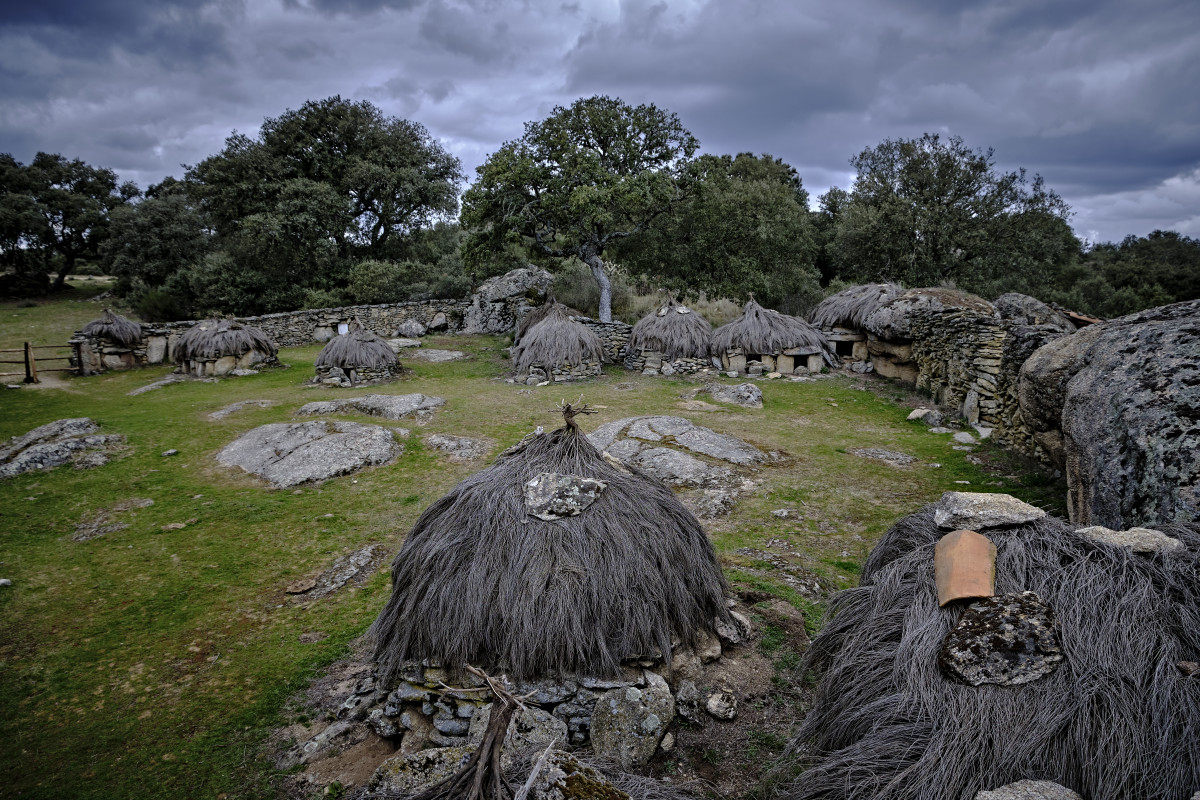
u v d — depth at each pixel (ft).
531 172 72.74
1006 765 8.50
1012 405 35.96
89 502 31.94
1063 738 8.57
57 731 16.31
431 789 8.11
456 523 15.74
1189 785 7.64
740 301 89.20
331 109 115.75
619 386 56.80
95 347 66.95
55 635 20.88
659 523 16.19
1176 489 14.85
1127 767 8.01
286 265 108.17
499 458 17.70
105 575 24.86
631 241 93.91
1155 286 117.50
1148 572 10.27
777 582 21.03
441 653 14.60
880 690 10.38
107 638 20.65
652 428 38.32
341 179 114.73
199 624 21.34
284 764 14.66
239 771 14.58
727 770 13.17
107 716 16.84
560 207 73.26
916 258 92.02
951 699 9.36
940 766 8.67
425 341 82.02
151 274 130.41
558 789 8.07
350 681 17.69
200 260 125.90
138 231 131.34
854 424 43.04
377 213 119.14
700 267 96.58
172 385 58.85
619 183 70.74
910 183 92.89
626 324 69.56
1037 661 9.31
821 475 32.53
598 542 15.05
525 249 103.91
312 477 34.32
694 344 61.93
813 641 13.19
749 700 15.05
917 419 43.37
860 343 63.00
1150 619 9.46
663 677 14.88
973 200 90.58
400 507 30.73
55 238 151.02
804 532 25.77
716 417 44.98
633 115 77.61
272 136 112.88
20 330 102.27
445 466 36.14
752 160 127.13
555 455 16.65
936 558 11.55
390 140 119.55
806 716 13.03
